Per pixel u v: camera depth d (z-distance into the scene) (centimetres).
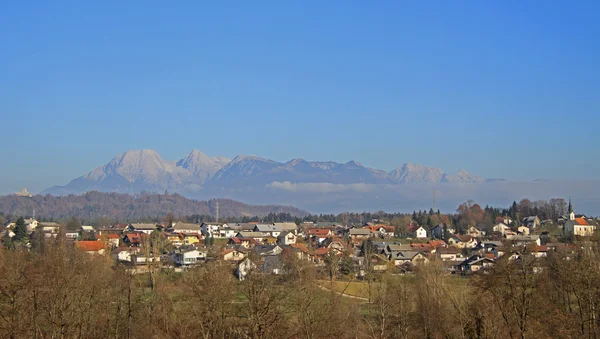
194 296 6819
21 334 6256
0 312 6419
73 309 6525
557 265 7406
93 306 6812
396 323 7431
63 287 6544
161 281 9731
